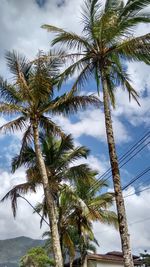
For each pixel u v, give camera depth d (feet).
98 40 66.74
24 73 79.87
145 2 63.87
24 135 78.28
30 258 180.04
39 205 92.94
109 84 71.87
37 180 83.87
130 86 71.05
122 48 65.77
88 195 102.27
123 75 70.95
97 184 97.45
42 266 178.70
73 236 119.44
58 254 69.62
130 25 64.95
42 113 78.89
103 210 106.52
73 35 67.46
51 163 89.30
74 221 98.07
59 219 94.79
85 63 68.69
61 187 87.25
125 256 55.42
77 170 84.38
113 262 133.39
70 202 93.40
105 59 68.18
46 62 73.20
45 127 80.89
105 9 66.64
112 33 64.59
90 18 66.39
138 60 67.15
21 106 78.48
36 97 77.30
